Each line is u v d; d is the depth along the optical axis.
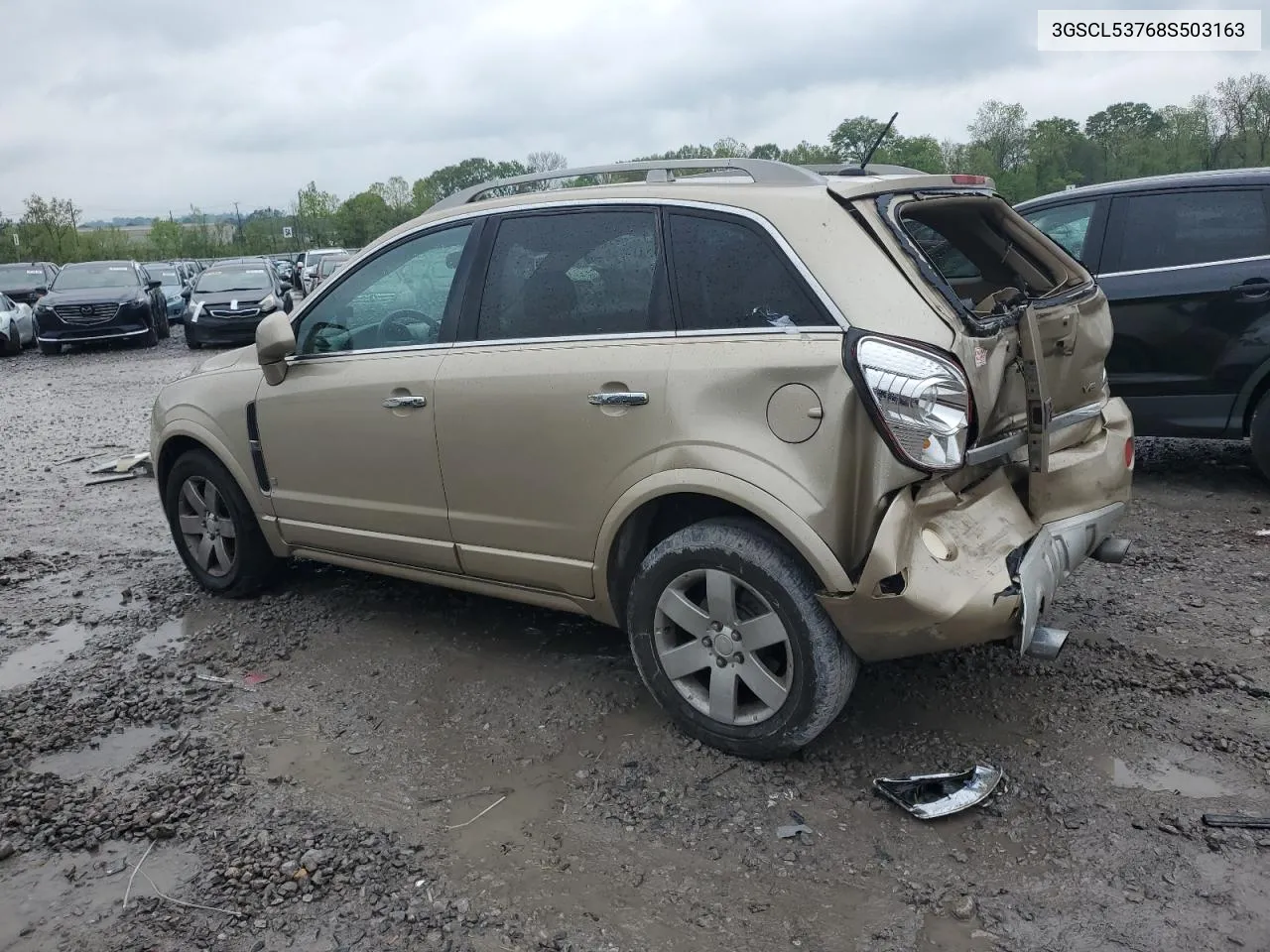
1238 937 2.53
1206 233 6.10
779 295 3.19
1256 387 6.01
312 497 4.55
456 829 3.12
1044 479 3.31
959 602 2.95
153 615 5.04
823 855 2.92
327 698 4.03
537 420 3.64
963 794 3.12
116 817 3.25
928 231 3.79
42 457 9.41
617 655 4.26
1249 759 3.29
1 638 4.85
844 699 3.24
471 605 4.91
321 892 2.86
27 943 2.71
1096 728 3.52
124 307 20.12
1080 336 3.58
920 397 2.88
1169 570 4.99
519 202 3.89
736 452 3.17
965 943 2.56
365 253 4.38
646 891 2.81
